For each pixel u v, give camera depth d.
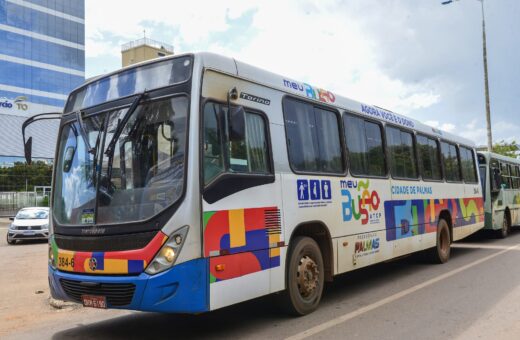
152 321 6.63
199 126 5.16
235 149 5.63
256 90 6.11
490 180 15.76
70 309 7.62
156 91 5.45
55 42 68.62
